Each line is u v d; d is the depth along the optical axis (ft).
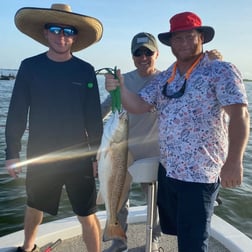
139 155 11.84
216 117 8.20
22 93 10.03
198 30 8.62
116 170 9.21
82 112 10.23
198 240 8.26
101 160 9.11
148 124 11.68
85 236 10.55
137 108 9.58
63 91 9.95
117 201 9.34
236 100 7.73
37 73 9.90
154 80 9.67
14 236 11.93
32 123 10.07
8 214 20.68
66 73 9.98
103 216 13.58
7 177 26.73
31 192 10.30
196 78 8.26
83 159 10.22
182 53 8.62
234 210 23.06
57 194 10.39
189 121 8.22
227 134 8.45
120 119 9.07
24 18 10.59
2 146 37.22
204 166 8.20
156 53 11.84
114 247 11.62
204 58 8.49
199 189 8.20
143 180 9.11
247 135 7.72
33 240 11.00
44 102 9.93
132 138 11.78
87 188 10.28
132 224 13.76
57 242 12.03
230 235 12.25
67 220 13.23
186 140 8.25
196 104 8.17
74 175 10.17
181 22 8.48
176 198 8.89
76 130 10.10
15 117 10.02
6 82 238.48
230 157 7.64
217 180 8.35
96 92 10.36
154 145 11.79
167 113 8.62
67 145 10.05
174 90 8.68
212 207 8.44
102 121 10.50
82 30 10.91
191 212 8.27
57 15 9.94
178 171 8.36
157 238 11.59
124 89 9.40
